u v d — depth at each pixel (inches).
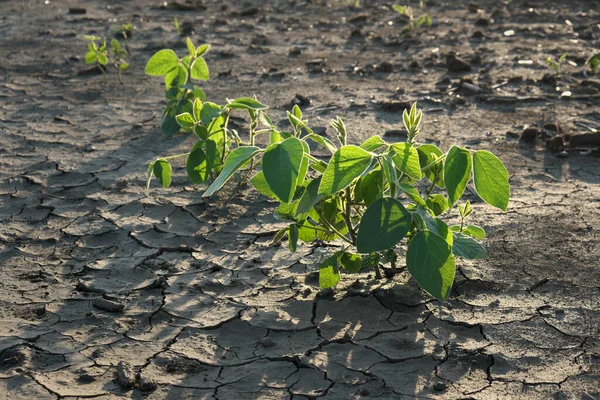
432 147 150.2
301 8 503.5
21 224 187.6
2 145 244.1
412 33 414.6
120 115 276.5
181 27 431.2
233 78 324.8
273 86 312.2
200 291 155.3
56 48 381.7
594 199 199.6
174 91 236.8
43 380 125.2
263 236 180.5
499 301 149.3
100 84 318.0
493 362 129.9
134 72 339.0
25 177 216.5
